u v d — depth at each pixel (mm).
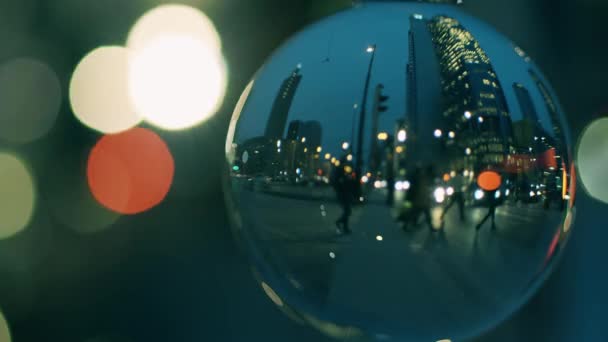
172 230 5031
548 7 3697
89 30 4711
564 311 2908
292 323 3441
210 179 5551
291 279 1039
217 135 5188
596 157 3627
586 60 3783
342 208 935
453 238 918
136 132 5344
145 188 5477
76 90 4996
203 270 4281
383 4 1064
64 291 3963
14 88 4984
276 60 1100
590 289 3018
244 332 3365
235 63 4641
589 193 3590
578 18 3783
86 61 4836
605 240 3279
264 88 1076
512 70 997
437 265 932
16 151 5141
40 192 5195
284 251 999
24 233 4820
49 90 5062
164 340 3332
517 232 960
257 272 1228
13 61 4820
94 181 5445
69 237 4855
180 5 4609
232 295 3883
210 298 3832
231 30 4570
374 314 1003
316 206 953
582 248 3262
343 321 1053
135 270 4293
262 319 3523
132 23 4672
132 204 5426
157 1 4652
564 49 3787
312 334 3260
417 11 1029
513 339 2740
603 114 3771
